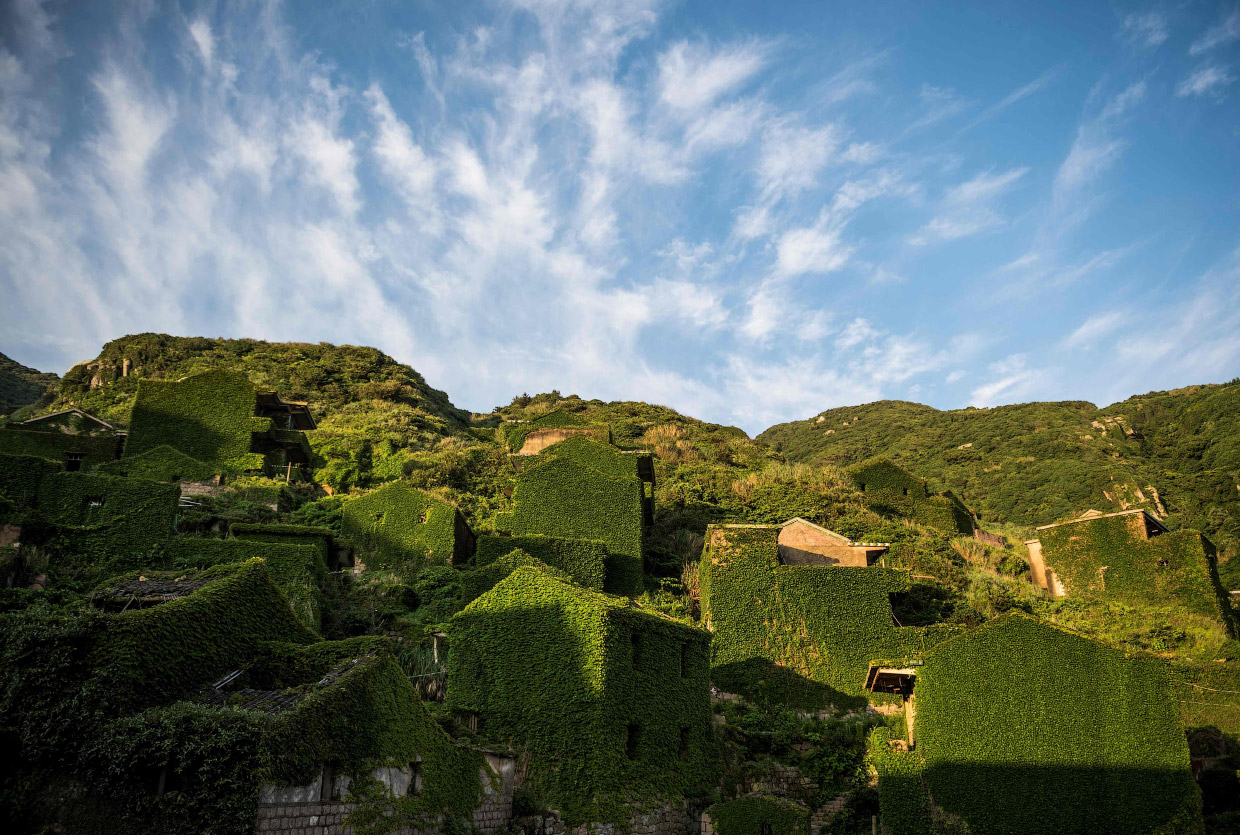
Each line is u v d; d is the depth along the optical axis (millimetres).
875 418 144375
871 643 37438
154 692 18922
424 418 88438
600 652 26688
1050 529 53312
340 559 44312
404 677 21875
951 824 24906
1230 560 62500
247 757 16641
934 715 26297
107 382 91000
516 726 26656
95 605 23766
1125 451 102500
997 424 121438
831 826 28328
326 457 61688
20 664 17609
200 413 57094
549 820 24344
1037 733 25266
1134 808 23906
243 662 21750
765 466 79125
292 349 108062
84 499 36812
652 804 26406
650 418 105250
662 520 58281
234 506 45969
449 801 21359
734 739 31859
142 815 16312
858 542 44219
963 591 48688
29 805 16375
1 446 53156
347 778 18281
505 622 28406
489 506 56375
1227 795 28141
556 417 69125
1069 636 26188
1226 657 41125
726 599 38406
